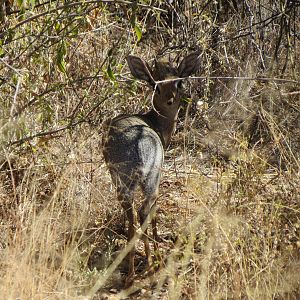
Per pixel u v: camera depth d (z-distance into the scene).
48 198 11.31
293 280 9.40
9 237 9.92
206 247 9.83
